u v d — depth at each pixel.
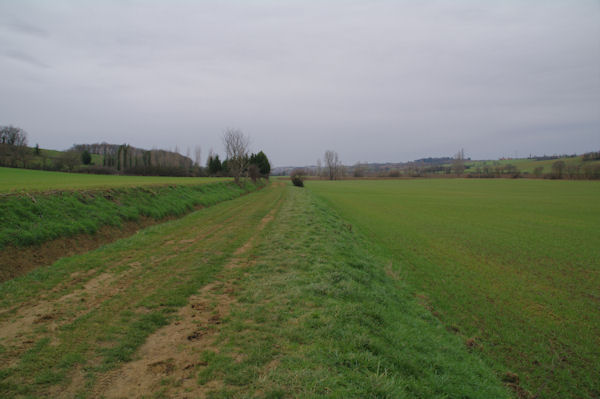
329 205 35.03
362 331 5.21
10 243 8.96
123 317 5.41
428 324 7.37
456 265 13.41
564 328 8.08
